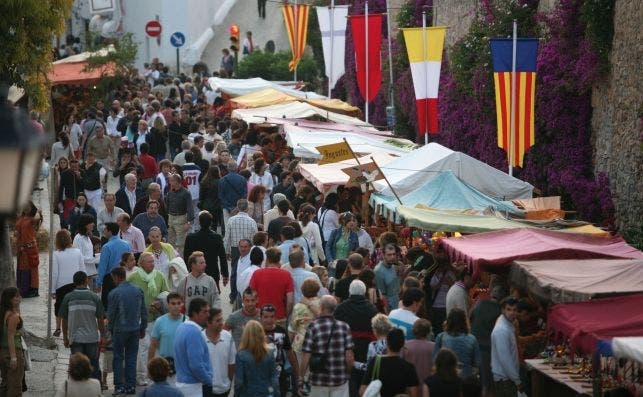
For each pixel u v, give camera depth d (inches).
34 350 1165.1
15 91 1196.5
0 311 956.6
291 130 1886.1
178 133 2220.7
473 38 1866.4
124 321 1005.2
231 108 2427.4
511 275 941.8
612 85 1428.4
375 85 2044.8
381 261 1110.4
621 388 775.1
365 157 1571.1
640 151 1341.0
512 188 1326.3
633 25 1354.6
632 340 689.6
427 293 1056.8
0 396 962.7
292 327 943.7
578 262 930.7
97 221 1448.1
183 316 925.8
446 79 2129.7
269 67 3312.0
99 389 799.1
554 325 813.2
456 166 1321.4
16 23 1148.5
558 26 1525.6
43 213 1844.2
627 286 857.5
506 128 1407.5
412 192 1262.3
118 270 1012.5
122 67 2650.1
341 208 1465.3
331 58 2297.0
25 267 1392.7
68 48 3811.5
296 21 2514.8
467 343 836.0
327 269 1227.9
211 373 850.8
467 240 1046.4
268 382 813.9
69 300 1004.6
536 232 1051.3
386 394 763.4
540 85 1565.0
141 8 4158.5
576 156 1519.4
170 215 1471.5
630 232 1333.7
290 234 1185.4
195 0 4131.4
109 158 1983.3
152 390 763.4
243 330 831.7
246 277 1079.0
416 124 2261.3
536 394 910.4
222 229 1599.4
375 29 2018.9
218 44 4205.2
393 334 770.8
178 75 3390.7
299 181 1637.6
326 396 844.0
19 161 350.0
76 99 2632.9
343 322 856.9
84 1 4350.4
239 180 1557.6
